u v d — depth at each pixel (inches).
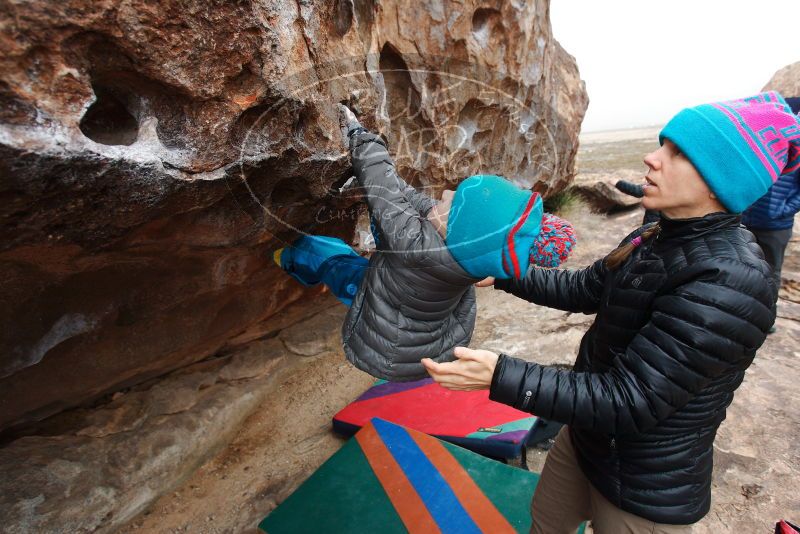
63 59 31.2
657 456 38.3
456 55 83.3
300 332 121.9
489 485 74.9
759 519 73.2
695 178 33.8
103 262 54.4
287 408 105.8
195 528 76.9
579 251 185.3
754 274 31.6
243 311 90.7
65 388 70.3
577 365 47.0
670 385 32.7
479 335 131.9
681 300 32.7
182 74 37.1
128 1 32.3
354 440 85.7
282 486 84.7
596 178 242.4
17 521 64.9
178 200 42.9
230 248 62.5
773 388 102.2
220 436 93.5
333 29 53.3
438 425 91.5
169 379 96.1
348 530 69.5
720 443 88.2
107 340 70.9
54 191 33.8
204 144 41.0
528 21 101.3
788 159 34.3
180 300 72.9
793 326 126.1
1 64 28.3
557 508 52.1
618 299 39.8
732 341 31.6
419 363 50.6
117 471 77.0
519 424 90.0
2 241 36.2
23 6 28.2
